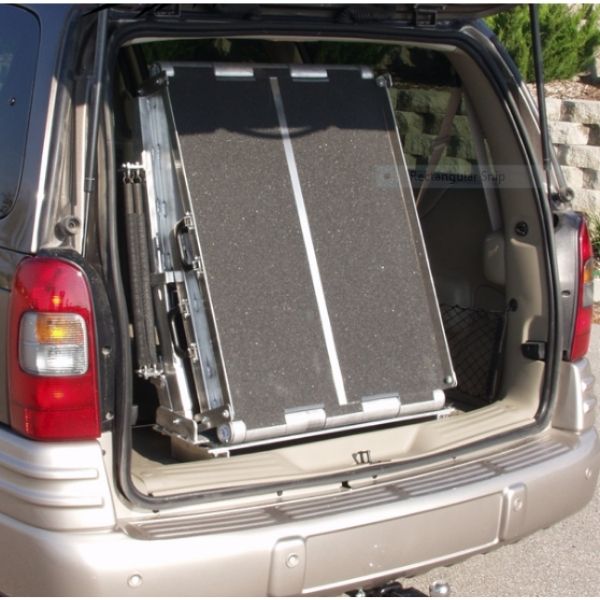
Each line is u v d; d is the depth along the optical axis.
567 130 8.42
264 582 2.79
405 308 3.50
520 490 3.20
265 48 4.00
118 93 3.63
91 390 2.71
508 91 3.53
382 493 3.05
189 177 3.20
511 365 3.68
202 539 2.73
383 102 3.64
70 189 2.78
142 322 3.20
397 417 3.41
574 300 3.54
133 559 2.67
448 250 3.99
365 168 3.54
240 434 3.07
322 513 2.90
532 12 3.29
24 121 2.91
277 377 3.19
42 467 2.69
